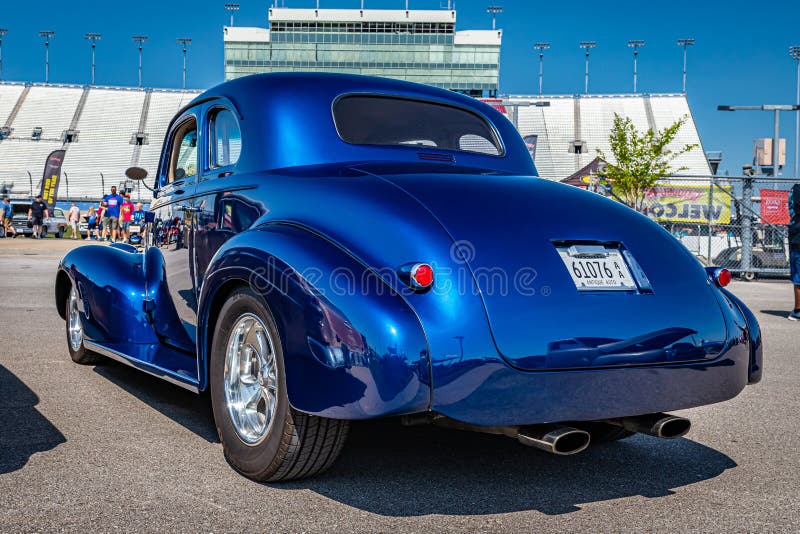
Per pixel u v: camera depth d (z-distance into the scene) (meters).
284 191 2.66
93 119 73.81
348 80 3.14
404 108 3.16
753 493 2.50
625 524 2.19
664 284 2.47
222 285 2.55
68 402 3.59
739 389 2.53
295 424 2.29
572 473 2.70
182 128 3.76
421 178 2.60
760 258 14.48
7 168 66.38
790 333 6.95
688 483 2.61
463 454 2.89
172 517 2.16
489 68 78.62
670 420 2.35
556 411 2.19
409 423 2.25
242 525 2.11
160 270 3.76
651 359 2.31
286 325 2.23
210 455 2.79
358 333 2.09
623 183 29.78
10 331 5.82
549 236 2.41
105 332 3.87
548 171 67.69
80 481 2.46
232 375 2.60
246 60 79.69
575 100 76.75
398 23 78.31
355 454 2.86
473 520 2.20
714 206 15.11
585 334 2.23
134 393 3.81
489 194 2.55
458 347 2.11
